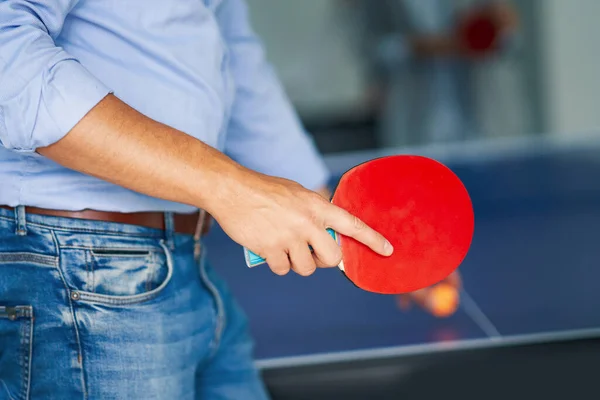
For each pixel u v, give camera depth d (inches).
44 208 55.2
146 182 48.5
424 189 54.2
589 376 99.4
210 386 67.2
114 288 55.4
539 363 101.2
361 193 53.4
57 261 54.5
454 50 264.1
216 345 64.3
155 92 56.5
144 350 56.3
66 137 47.8
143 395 56.8
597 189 200.4
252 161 76.4
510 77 272.2
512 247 155.9
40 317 54.8
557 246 154.3
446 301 120.3
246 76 73.7
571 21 323.6
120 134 47.8
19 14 49.4
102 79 55.6
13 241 55.1
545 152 252.1
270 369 103.0
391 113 277.3
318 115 393.1
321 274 146.4
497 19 264.4
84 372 55.2
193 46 57.7
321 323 120.1
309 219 49.0
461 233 55.1
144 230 57.4
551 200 193.2
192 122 57.7
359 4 285.1
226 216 49.2
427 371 101.3
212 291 63.4
